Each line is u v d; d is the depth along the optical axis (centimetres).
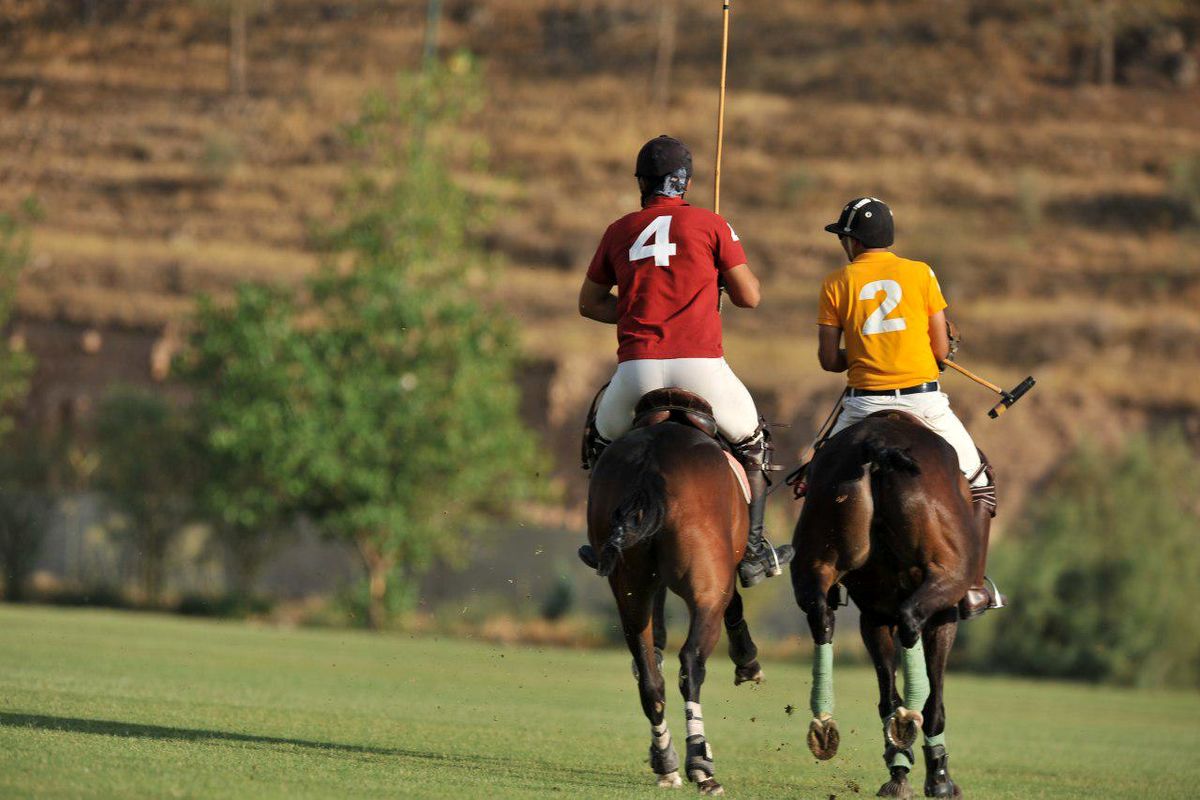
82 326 4656
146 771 644
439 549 3086
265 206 6166
